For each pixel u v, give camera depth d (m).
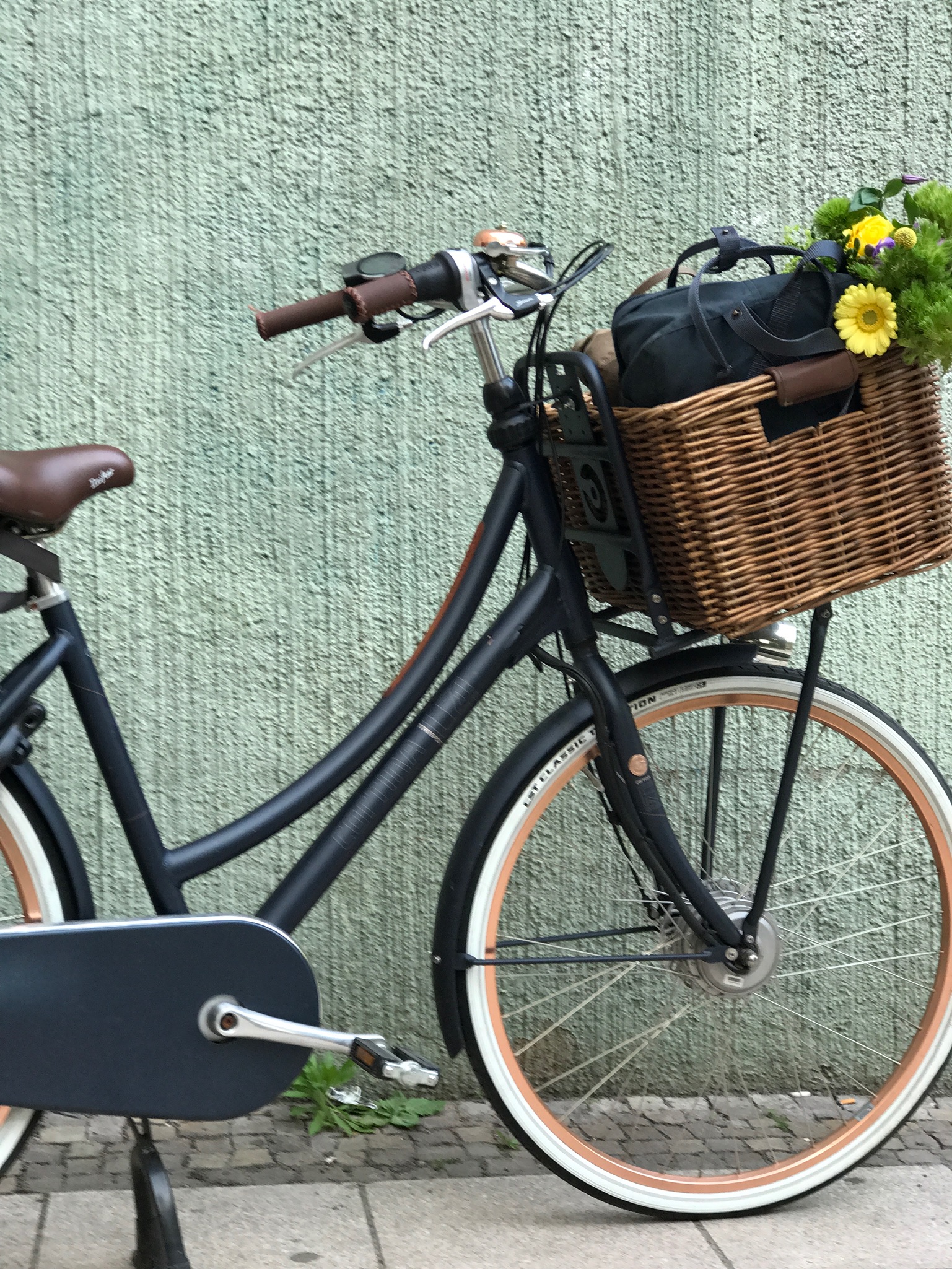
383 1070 1.85
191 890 2.51
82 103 2.37
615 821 2.21
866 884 2.72
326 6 2.41
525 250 1.86
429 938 2.59
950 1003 2.26
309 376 2.48
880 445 1.84
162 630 2.48
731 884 2.23
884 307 1.74
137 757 2.49
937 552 1.90
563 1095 2.65
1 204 2.37
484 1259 2.00
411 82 2.45
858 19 2.57
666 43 2.52
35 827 1.92
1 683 1.82
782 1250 2.06
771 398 1.79
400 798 1.98
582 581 2.06
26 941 1.75
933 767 2.25
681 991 2.67
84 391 2.42
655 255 2.55
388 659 2.55
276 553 2.50
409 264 2.49
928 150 2.61
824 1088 2.73
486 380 2.01
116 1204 2.13
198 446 2.46
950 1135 2.51
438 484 2.53
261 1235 2.05
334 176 2.45
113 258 2.41
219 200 2.43
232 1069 1.84
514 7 2.47
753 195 2.57
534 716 2.59
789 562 1.82
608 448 1.85
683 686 2.13
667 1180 2.15
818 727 2.67
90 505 2.44
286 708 2.53
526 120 2.49
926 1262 2.02
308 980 1.86
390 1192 2.22
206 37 2.39
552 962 2.09
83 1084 1.78
